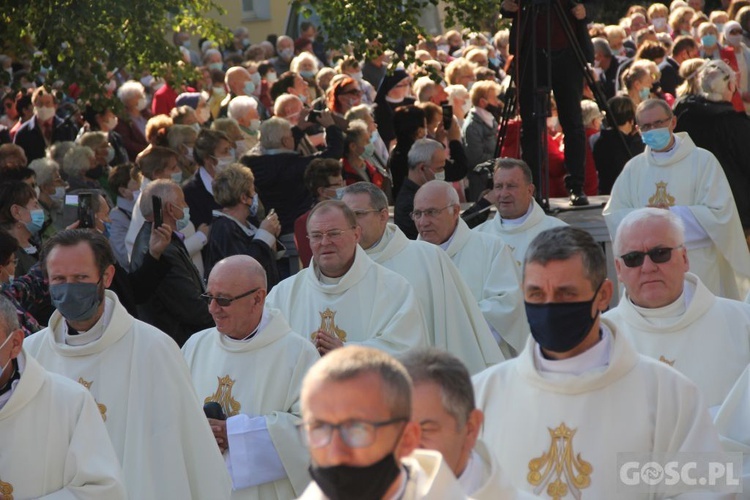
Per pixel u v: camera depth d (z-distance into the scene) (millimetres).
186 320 20562
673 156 24875
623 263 14703
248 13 69625
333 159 25375
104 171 30844
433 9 59719
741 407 12852
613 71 42906
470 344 19625
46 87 30500
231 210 23234
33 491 12867
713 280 24531
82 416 13117
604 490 11070
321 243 18078
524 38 28328
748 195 28516
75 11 29219
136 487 14383
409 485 7492
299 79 36375
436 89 36406
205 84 44562
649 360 11375
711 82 28250
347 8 30375
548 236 11086
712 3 67062
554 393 11320
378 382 7125
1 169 25516
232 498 15531
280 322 16422
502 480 9312
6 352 12781
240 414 15906
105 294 15055
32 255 20984
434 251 19922
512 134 33188
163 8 29969
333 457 7078
